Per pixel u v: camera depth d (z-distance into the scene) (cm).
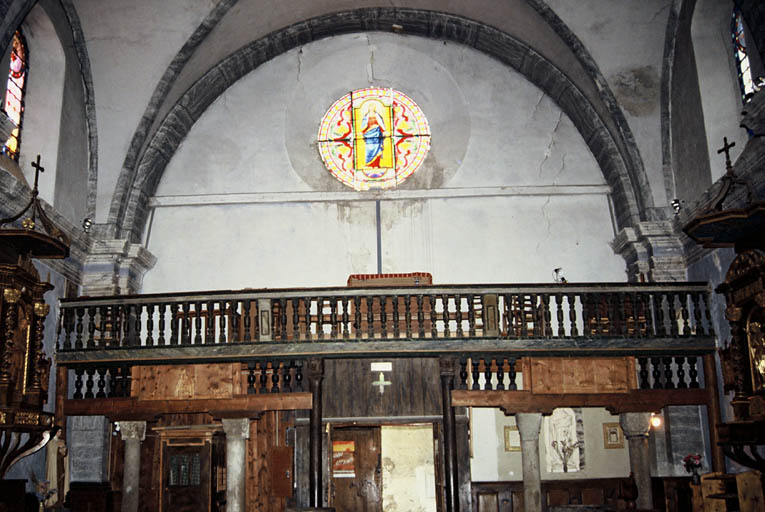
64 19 1659
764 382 1172
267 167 1989
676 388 1535
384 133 2016
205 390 1508
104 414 1520
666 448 1716
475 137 1995
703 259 1662
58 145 1650
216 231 1939
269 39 1984
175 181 1973
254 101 2030
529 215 1936
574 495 1772
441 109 2027
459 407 1598
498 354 1518
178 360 1509
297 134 2014
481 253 1916
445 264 1908
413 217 1944
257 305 1522
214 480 1655
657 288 1554
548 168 1969
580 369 1526
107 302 1557
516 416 1514
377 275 1627
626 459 1794
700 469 1650
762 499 1126
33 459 1486
